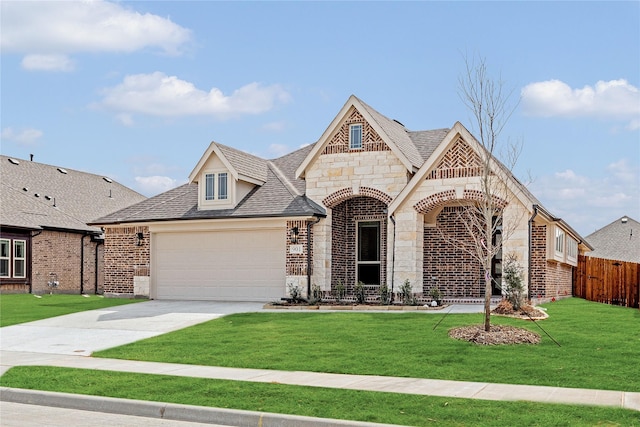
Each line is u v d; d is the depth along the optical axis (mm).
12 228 31500
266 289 25484
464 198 22203
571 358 12734
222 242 26422
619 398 9773
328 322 18109
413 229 22984
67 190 39812
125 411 10031
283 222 25062
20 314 22156
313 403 9680
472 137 22016
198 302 25703
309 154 25656
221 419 9336
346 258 26578
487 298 15094
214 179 26672
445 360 12781
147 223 27516
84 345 16141
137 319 20484
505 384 10891
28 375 12211
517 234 21438
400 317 18719
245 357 13727
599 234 59688
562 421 8469
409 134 28750
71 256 35125
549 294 24078
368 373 11914
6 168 37406
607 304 24984
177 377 11773
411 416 8883
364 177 24969
